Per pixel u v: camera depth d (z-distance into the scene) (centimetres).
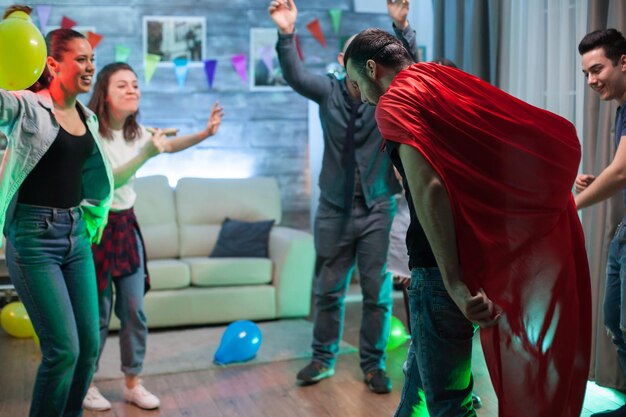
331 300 345
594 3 322
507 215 175
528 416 180
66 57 234
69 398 251
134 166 283
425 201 167
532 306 179
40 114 223
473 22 411
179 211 503
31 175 226
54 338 229
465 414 184
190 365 377
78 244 239
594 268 330
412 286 186
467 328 181
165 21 545
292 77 326
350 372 361
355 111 326
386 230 334
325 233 338
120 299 316
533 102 371
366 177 330
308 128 579
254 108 568
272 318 475
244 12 560
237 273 466
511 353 179
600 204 326
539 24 368
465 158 172
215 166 564
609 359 326
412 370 197
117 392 338
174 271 453
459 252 172
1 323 456
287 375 359
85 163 254
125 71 308
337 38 576
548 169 177
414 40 302
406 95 171
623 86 260
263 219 516
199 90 556
